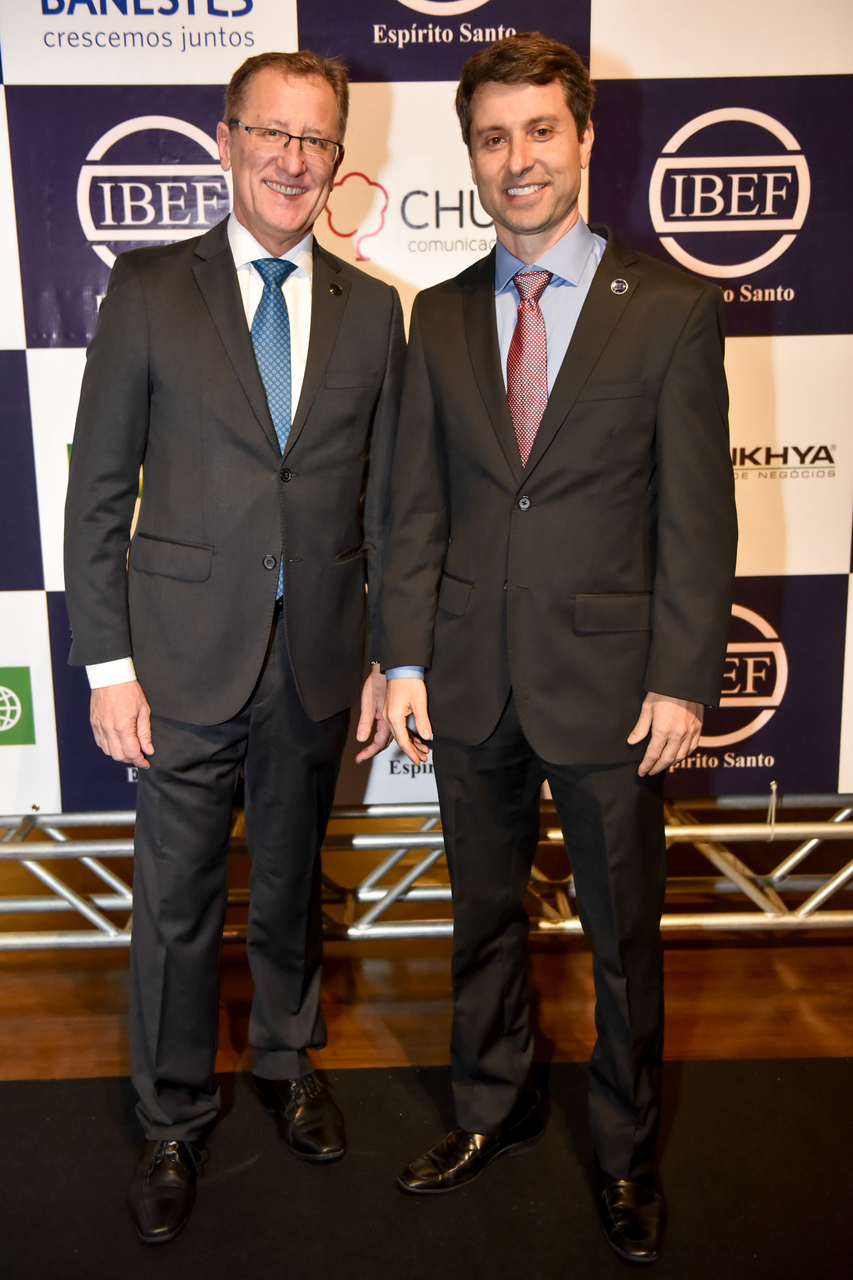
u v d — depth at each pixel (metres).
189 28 1.96
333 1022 2.15
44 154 1.99
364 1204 1.65
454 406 1.52
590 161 2.03
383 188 2.04
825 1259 1.52
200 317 1.55
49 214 2.02
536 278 1.49
